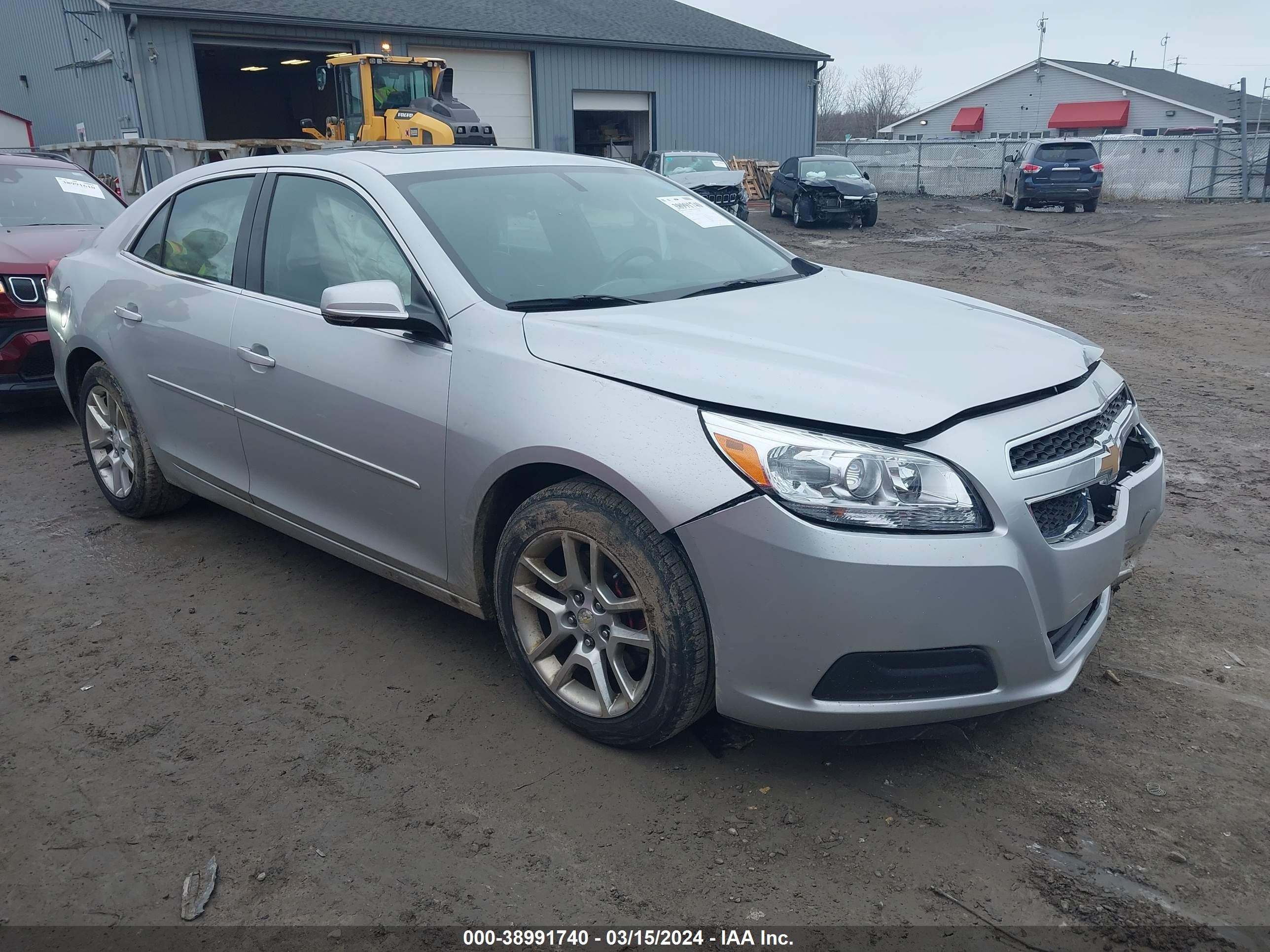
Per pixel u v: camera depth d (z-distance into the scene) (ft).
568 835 8.41
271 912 7.59
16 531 15.35
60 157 28.02
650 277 11.62
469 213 11.29
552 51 84.48
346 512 11.49
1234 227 65.72
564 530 9.16
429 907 7.63
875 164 115.75
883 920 7.43
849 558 7.82
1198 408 22.21
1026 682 8.47
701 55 94.22
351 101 63.41
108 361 14.61
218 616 12.50
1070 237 63.52
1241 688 10.59
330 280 11.56
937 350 9.48
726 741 9.70
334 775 9.27
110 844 8.36
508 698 10.61
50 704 10.53
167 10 63.46
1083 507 8.98
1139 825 8.45
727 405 8.34
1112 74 189.16
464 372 9.81
